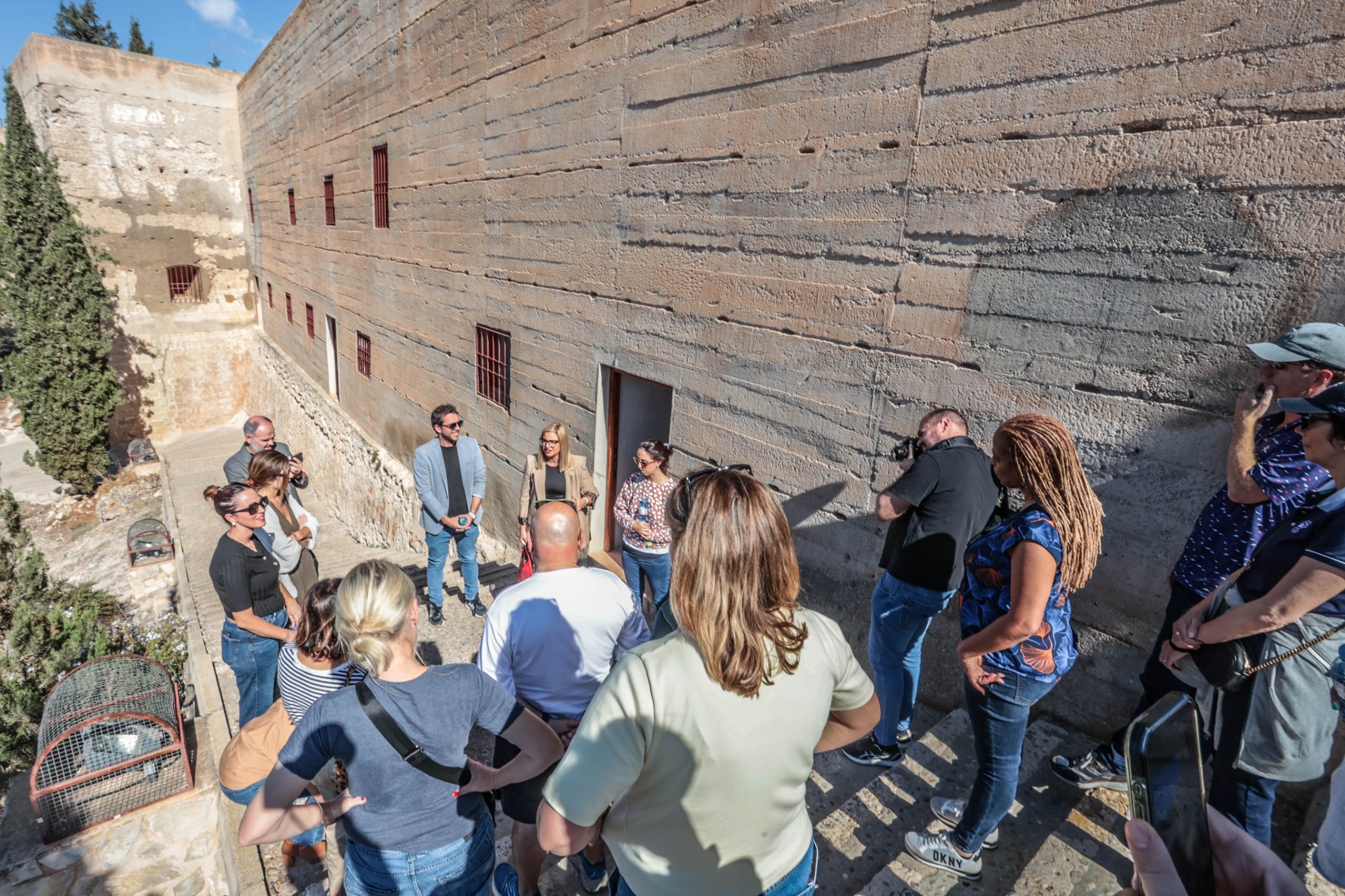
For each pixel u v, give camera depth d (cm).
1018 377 322
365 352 1243
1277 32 232
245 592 351
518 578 692
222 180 2181
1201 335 263
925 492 272
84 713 523
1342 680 186
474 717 191
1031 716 334
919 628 290
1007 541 197
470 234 816
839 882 247
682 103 488
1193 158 257
